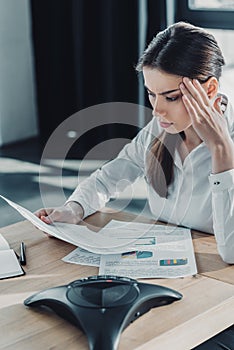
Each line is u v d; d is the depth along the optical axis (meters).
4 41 5.38
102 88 5.18
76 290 1.37
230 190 1.67
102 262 1.64
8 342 1.28
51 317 1.37
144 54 1.69
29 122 5.71
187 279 1.52
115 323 1.27
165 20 4.76
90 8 5.05
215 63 1.69
